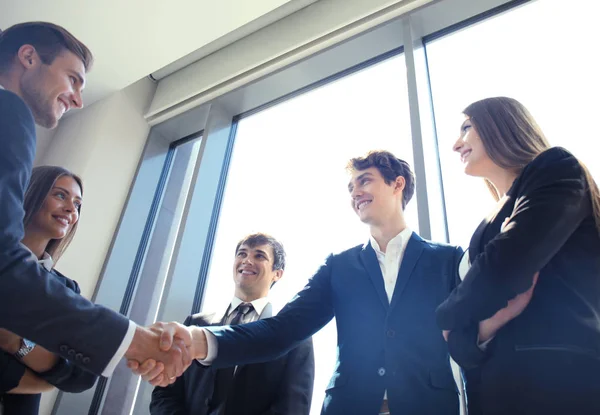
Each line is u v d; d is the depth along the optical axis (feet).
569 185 2.49
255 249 5.81
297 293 4.40
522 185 2.77
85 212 8.32
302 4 8.44
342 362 3.58
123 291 8.38
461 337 2.65
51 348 2.86
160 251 9.11
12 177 2.80
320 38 7.89
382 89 7.42
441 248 3.92
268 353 4.01
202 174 8.34
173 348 3.84
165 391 4.90
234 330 4.09
